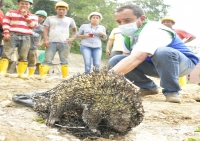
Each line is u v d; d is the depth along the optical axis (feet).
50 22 30.22
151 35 15.47
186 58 17.70
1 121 11.78
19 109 13.61
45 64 30.55
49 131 10.67
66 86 10.57
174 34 17.08
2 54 28.09
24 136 10.01
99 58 29.99
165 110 14.85
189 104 17.53
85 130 10.20
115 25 99.25
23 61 28.55
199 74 67.97
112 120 9.89
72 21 31.27
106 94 9.74
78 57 77.77
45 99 12.00
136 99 9.92
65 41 30.63
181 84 28.45
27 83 24.73
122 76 10.14
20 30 27.68
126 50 18.03
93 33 29.76
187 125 13.04
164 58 16.63
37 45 31.04
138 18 15.48
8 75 28.12
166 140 11.01
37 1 88.48
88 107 9.86
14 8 67.41
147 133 11.59
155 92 19.71
